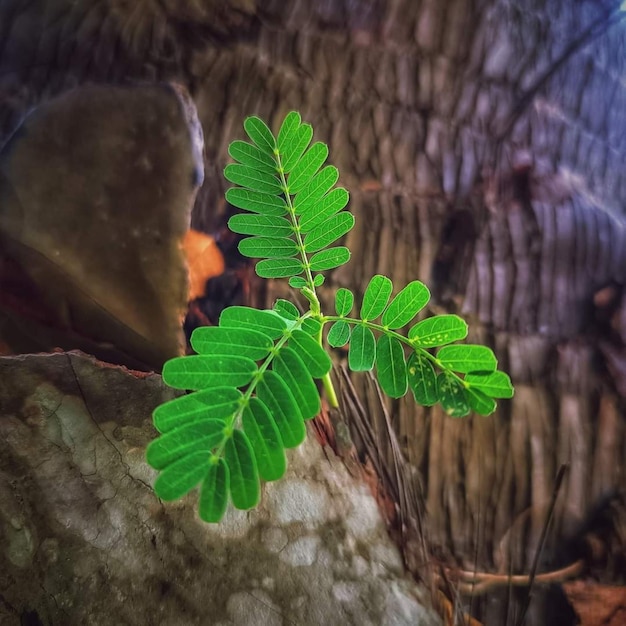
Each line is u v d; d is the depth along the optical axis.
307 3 0.24
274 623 0.17
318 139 0.25
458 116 0.26
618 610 0.23
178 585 0.17
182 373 0.13
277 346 0.14
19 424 0.17
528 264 0.25
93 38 0.22
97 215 0.20
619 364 0.25
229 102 0.24
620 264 0.26
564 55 0.26
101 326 0.20
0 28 0.22
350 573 0.18
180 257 0.20
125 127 0.20
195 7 0.23
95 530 0.17
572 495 0.25
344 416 0.21
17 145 0.20
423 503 0.24
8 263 0.19
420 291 0.15
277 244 0.17
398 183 0.25
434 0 0.24
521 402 0.25
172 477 0.12
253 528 0.18
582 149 0.27
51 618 0.16
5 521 0.16
